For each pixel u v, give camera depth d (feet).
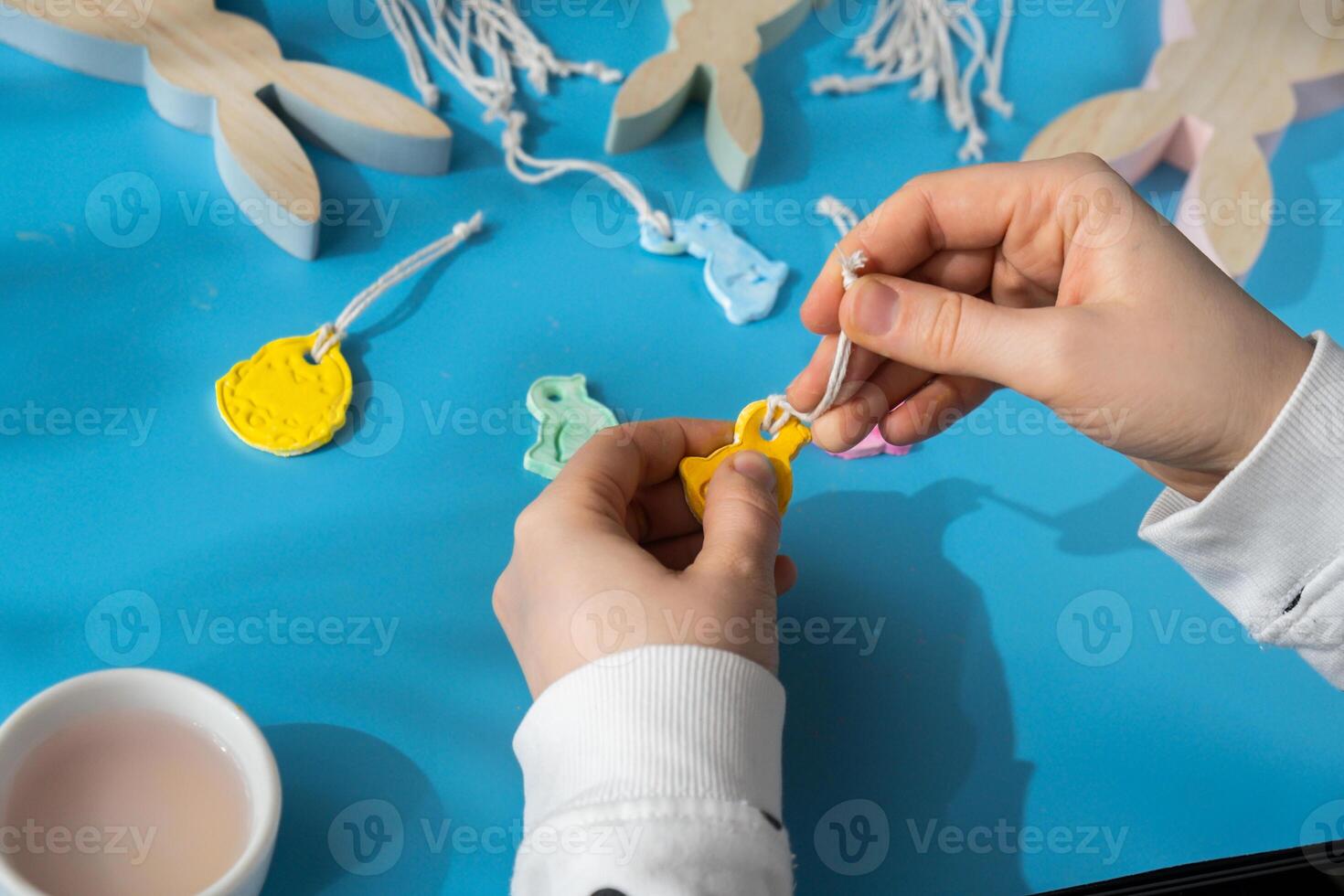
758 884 2.09
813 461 3.27
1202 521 2.46
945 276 2.87
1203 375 2.34
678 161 3.74
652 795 2.04
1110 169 2.57
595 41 3.92
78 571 2.86
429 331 3.33
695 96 3.85
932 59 3.94
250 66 3.48
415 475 3.10
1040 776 2.85
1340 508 2.35
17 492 2.94
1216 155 3.68
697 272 3.57
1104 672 3.02
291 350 3.18
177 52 3.46
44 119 3.49
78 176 3.42
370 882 2.56
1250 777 2.90
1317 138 4.01
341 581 2.93
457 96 3.76
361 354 3.27
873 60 3.98
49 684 2.70
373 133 3.45
